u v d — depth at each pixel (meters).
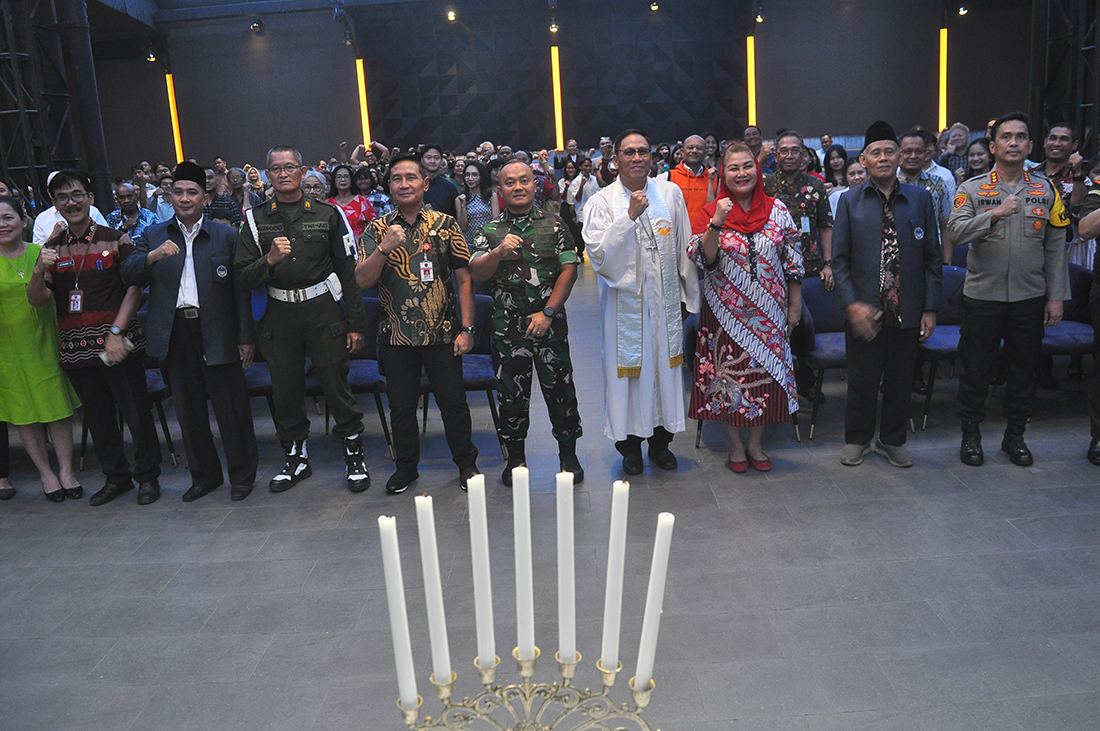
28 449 4.16
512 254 3.87
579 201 11.72
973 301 3.89
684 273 4.01
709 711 2.26
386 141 17.77
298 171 3.86
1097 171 4.89
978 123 17.33
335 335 3.99
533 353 3.95
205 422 4.11
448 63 17.48
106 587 3.21
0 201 3.98
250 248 3.87
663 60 17.33
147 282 3.93
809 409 5.07
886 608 2.75
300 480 4.28
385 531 0.97
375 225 3.89
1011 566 2.99
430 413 5.38
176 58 17.69
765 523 3.45
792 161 4.99
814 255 5.09
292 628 2.83
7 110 9.11
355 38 17.17
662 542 1.01
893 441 4.04
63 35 14.18
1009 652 2.48
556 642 2.65
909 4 17.05
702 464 4.20
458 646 2.66
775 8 17.09
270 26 17.47
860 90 17.34
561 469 4.14
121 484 4.21
